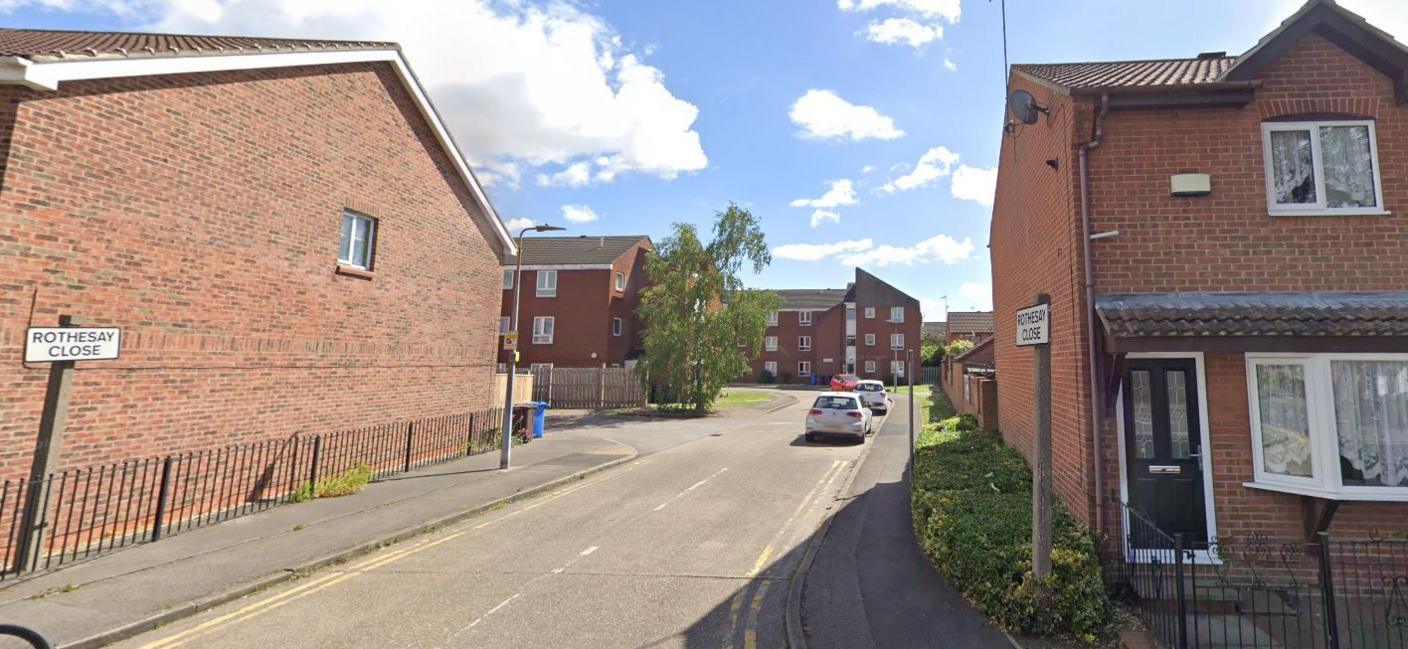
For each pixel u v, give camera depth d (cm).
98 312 728
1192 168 651
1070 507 686
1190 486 619
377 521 848
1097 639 500
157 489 789
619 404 2833
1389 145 645
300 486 982
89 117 720
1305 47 661
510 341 1268
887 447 1600
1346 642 507
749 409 2828
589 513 945
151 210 784
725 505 998
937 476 874
